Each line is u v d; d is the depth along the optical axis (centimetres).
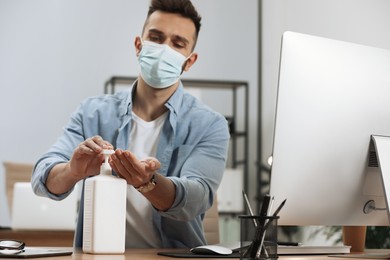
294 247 140
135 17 564
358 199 144
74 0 557
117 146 182
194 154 180
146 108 186
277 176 136
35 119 546
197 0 581
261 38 543
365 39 287
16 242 131
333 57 141
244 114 575
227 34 582
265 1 527
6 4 549
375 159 144
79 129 185
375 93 145
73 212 357
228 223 543
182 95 188
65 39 554
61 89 551
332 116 139
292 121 136
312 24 376
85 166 152
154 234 177
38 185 165
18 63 548
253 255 110
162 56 185
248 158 565
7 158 540
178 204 155
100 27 559
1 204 526
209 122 185
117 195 129
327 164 140
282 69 136
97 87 557
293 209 138
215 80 571
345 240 168
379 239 246
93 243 128
